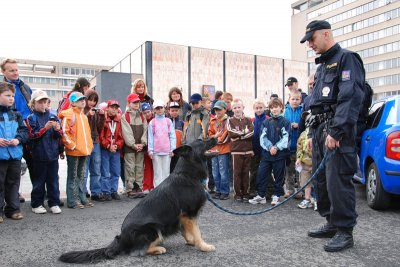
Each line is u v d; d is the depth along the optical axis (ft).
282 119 19.76
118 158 21.62
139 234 11.41
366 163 18.62
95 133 20.51
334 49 12.50
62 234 14.42
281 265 10.89
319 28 12.46
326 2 303.48
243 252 12.10
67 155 18.86
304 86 166.91
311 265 10.85
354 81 11.71
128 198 21.81
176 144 23.27
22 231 14.82
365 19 274.16
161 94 130.21
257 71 152.97
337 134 11.77
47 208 19.10
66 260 11.05
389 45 258.98
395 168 15.75
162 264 11.05
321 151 13.33
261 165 20.08
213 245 12.69
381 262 11.03
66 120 18.58
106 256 11.35
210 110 25.76
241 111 20.59
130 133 21.58
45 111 18.30
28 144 17.88
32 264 11.25
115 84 71.15
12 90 16.39
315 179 13.56
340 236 12.34
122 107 71.51
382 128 17.22
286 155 19.77
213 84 140.97
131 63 145.69
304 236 13.83
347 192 12.12
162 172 22.11
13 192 16.85
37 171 17.84
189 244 12.87
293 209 18.49
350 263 10.97
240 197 20.71
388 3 256.73
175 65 132.46
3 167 16.15
